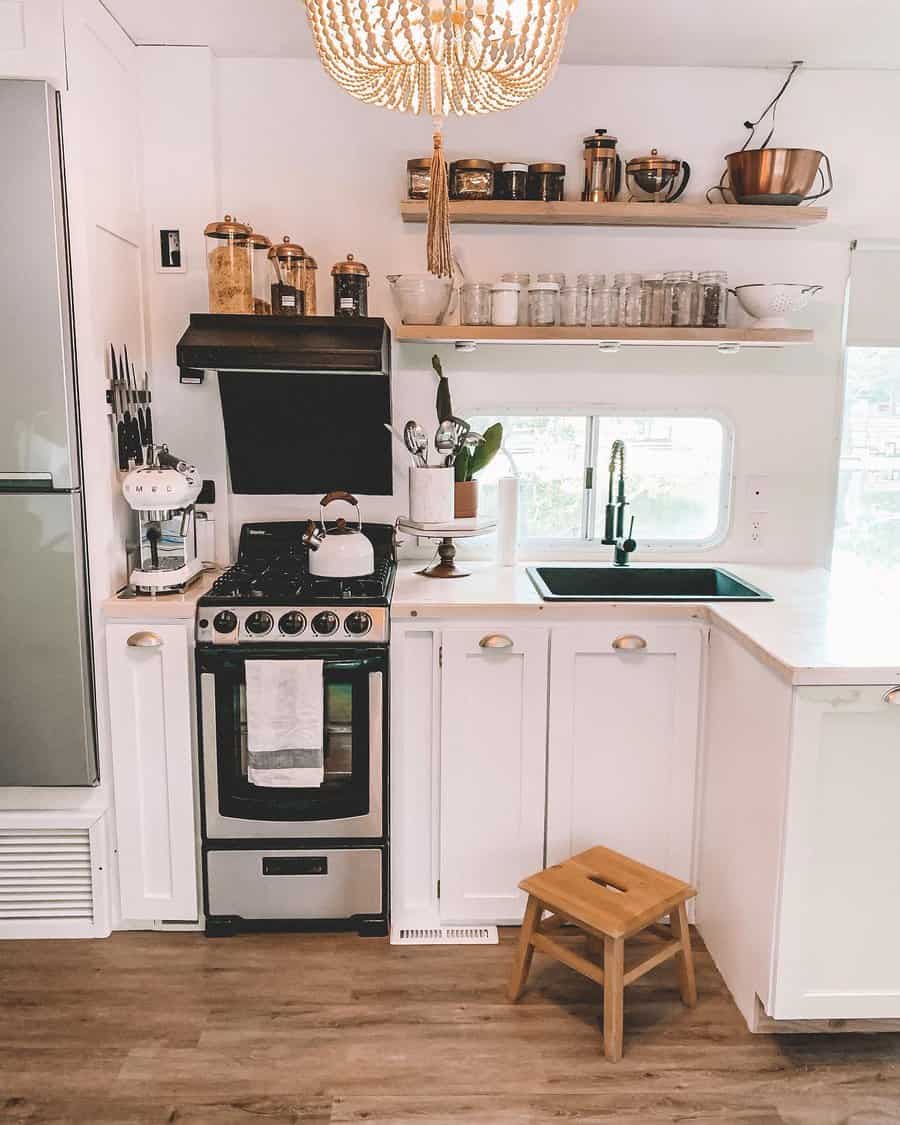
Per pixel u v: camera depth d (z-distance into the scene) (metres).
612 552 3.28
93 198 2.51
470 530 2.90
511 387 3.17
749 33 2.72
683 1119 2.03
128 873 2.71
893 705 2.08
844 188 3.10
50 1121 2.02
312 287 2.90
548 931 2.60
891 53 2.88
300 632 2.54
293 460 3.12
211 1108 2.05
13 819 2.68
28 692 2.56
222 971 2.55
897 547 3.33
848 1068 2.20
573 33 2.73
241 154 3.02
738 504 3.26
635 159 2.89
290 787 2.58
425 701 2.64
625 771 2.68
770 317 2.94
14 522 2.47
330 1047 2.25
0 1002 2.42
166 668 2.60
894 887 2.17
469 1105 2.07
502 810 2.69
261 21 2.66
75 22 2.36
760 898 2.26
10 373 2.41
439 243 1.68
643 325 2.95
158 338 2.98
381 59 1.45
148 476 2.62
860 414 3.26
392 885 2.74
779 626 2.40
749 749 2.32
